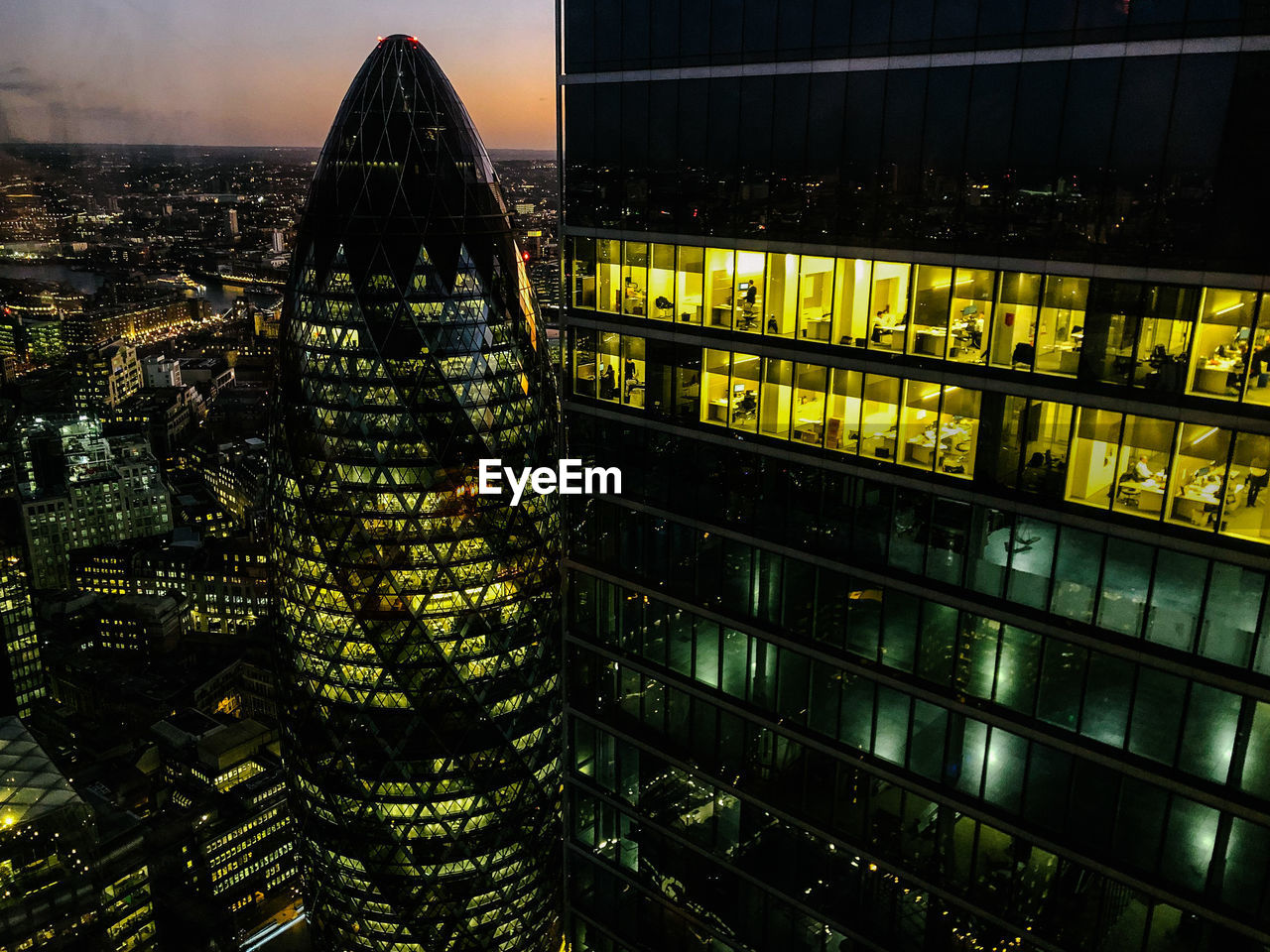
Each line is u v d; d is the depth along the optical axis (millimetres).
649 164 38719
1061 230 27953
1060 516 29656
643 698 45438
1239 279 25047
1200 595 27406
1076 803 31469
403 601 149625
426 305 137250
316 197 135000
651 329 40375
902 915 37375
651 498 42469
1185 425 26719
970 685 33344
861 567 35312
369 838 162375
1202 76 24781
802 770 39500
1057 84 27312
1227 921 28781
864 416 34062
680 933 46906
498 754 161625
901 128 30859
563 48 40812
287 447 147500
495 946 173750
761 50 33969
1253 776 27625
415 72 131375
